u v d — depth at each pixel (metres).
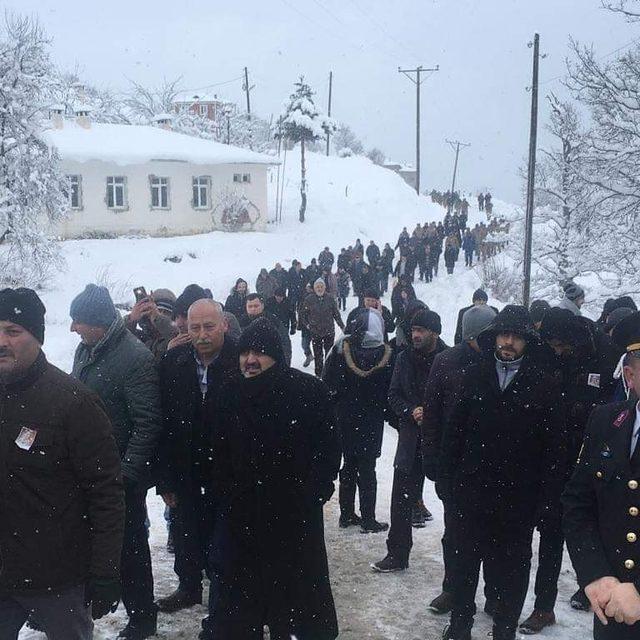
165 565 5.95
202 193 38.38
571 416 4.81
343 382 6.57
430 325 5.91
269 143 70.62
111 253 31.25
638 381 2.92
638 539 2.92
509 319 4.32
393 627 4.97
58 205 24.77
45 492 3.32
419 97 60.66
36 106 23.86
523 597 4.54
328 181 54.44
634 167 17.69
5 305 3.25
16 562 3.33
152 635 4.70
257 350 4.05
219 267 31.97
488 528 4.50
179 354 4.75
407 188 57.19
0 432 3.30
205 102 66.88
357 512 7.41
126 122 66.56
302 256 36.94
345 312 27.39
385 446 10.20
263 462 4.05
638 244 18.08
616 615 2.78
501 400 4.38
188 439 4.74
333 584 5.62
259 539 4.10
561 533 4.88
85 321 4.45
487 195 61.34
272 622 4.17
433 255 35.31
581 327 4.92
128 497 4.49
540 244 23.66
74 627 3.46
